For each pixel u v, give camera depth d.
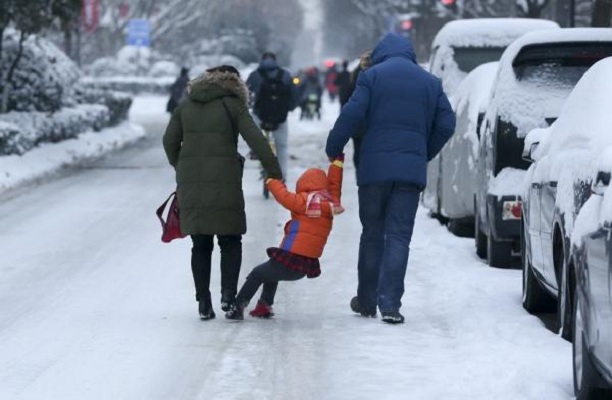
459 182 30.83
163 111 123.19
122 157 60.03
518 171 25.95
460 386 16.61
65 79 68.69
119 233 32.81
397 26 144.12
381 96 21.23
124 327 20.98
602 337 14.45
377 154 21.22
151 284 25.22
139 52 175.75
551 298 21.86
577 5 83.50
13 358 18.70
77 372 17.80
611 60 19.05
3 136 49.12
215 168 21.00
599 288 14.62
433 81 21.59
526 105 25.80
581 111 18.95
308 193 20.86
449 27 44.47
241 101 21.27
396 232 21.28
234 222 21.11
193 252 21.50
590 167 16.81
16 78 62.78
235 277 21.50
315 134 81.50
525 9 67.50
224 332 20.52
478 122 29.22
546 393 15.82
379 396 16.28
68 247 30.31
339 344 19.52
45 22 58.12
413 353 18.84
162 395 16.48
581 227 15.76
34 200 40.62
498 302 22.59
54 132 58.16
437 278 25.55
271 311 21.69
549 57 25.69
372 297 21.73
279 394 16.48
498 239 26.17
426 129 21.58
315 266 21.02
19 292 24.42
